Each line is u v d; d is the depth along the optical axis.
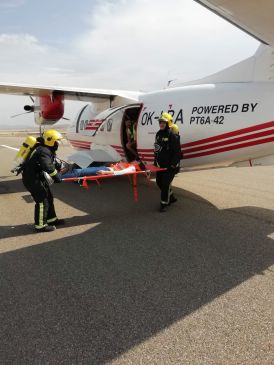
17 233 5.14
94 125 9.16
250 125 5.41
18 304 3.19
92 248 4.52
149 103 7.18
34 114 10.95
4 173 11.05
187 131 6.26
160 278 3.66
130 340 2.66
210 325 2.82
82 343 2.63
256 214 5.88
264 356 2.44
